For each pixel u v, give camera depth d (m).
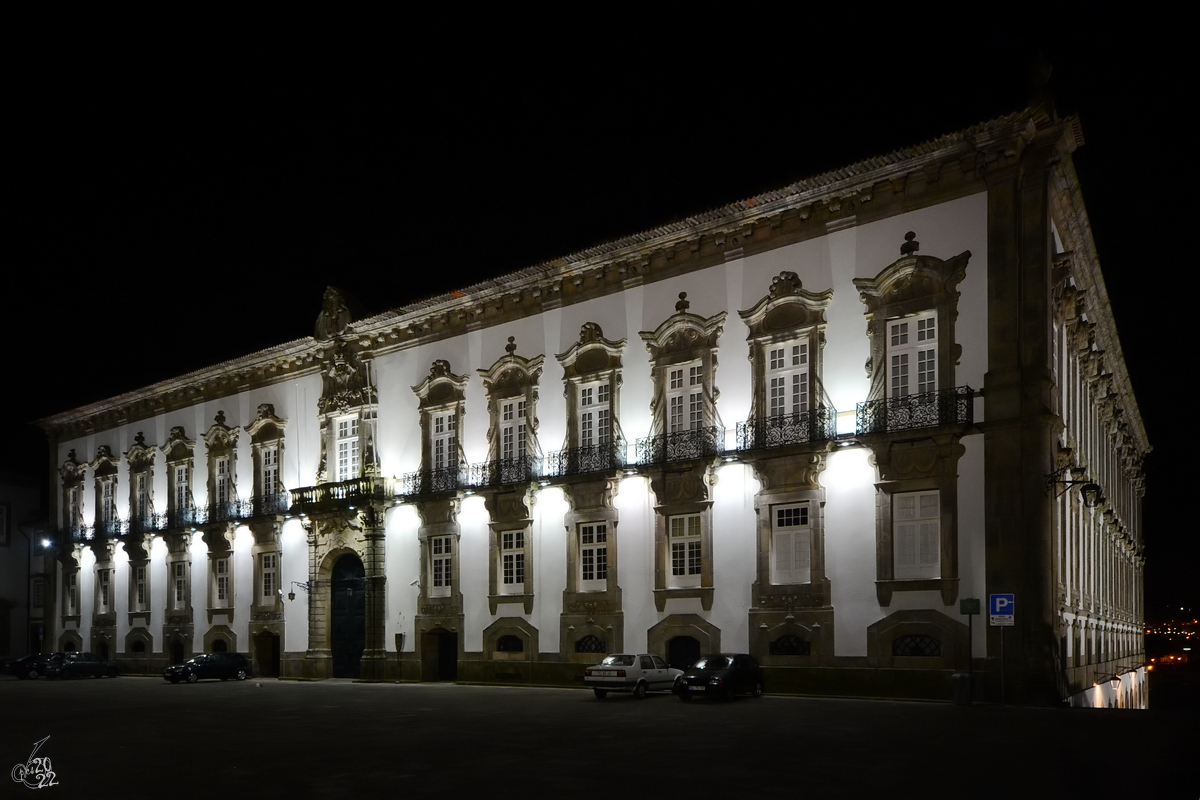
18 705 27.91
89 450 53.72
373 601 37.72
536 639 32.50
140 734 20.02
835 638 25.95
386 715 22.92
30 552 59.78
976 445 24.38
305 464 41.41
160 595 47.59
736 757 15.14
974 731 17.78
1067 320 27.95
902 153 25.61
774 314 28.20
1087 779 12.83
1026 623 23.16
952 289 25.14
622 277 31.91
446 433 36.75
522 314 34.62
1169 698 57.03
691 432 29.39
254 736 19.27
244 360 43.78
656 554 29.75
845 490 26.25
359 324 39.19
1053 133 24.05
